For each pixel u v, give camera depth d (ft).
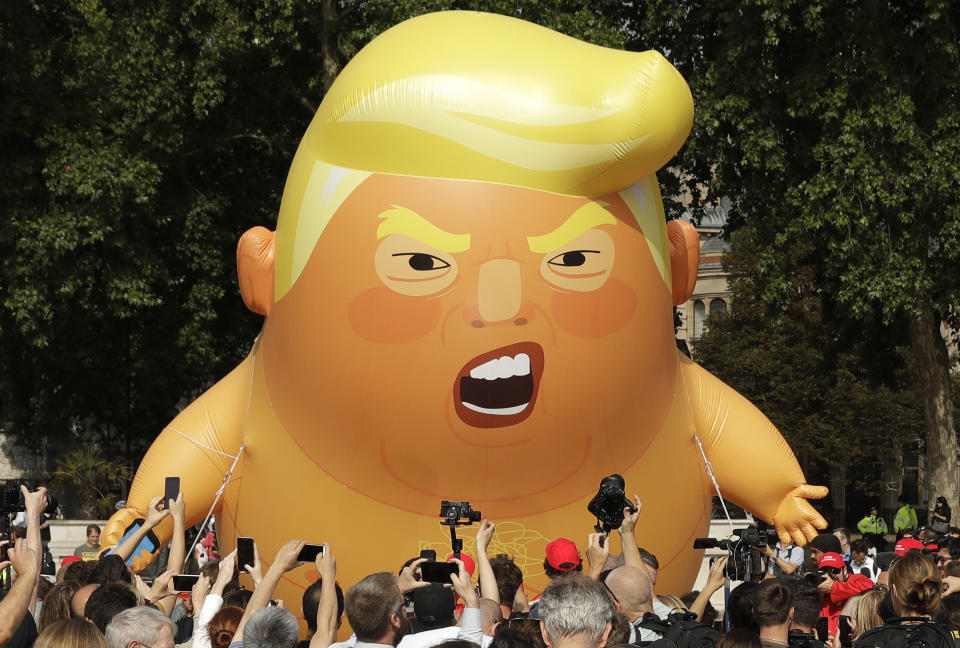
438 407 37.11
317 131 40.86
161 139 91.86
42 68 84.28
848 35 79.46
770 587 20.86
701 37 92.84
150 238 96.37
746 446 45.06
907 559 23.56
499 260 36.60
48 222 82.84
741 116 82.43
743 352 169.48
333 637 21.76
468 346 36.60
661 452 41.68
